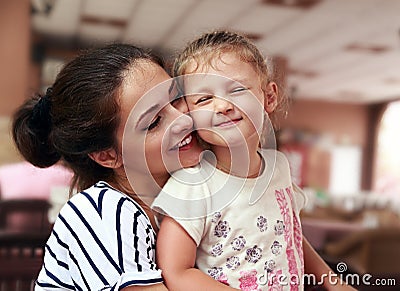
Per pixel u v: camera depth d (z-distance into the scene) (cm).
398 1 398
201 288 70
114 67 74
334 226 282
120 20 494
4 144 317
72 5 455
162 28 509
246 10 436
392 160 916
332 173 933
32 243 133
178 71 77
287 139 905
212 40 78
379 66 643
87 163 81
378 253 215
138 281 67
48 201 195
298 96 916
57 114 77
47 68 584
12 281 130
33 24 529
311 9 427
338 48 563
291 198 85
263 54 82
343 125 947
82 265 72
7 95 398
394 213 479
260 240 76
